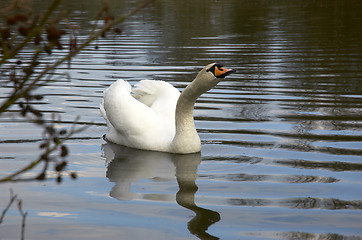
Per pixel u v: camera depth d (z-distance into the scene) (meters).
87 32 28.58
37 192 9.38
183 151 11.77
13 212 8.45
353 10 39.47
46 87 17.61
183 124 11.73
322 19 35.38
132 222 8.08
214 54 23.92
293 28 31.72
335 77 19.00
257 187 9.57
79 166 10.91
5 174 10.11
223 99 16.27
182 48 25.55
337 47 25.22
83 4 43.28
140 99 13.82
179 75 19.48
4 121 13.80
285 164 10.74
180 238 7.51
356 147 11.61
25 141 12.26
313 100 15.88
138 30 31.67
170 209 8.62
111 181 10.01
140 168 10.84
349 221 8.07
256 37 28.67
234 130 13.13
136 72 20.08
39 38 3.71
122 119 12.37
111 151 12.09
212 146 12.09
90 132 13.40
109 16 3.88
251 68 20.88
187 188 9.62
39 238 7.47
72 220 8.15
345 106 15.15
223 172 10.48
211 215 8.36
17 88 4.00
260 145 11.99
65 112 14.75
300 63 21.69
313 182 9.73
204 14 39.22
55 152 11.63
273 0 47.41
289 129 13.10
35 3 41.59
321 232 7.68
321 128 13.09
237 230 7.79
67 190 9.50
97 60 22.52
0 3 35.91
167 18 37.22
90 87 17.69
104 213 8.45
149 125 12.38
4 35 3.58
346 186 9.50
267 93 16.88
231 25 33.44
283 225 7.95
